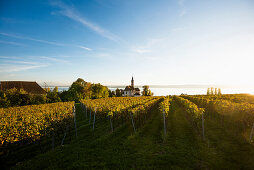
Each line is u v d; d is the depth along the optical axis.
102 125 12.11
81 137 8.90
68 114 11.62
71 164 5.21
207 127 10.27
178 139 7.82
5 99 21.38
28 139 7.11
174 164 5.10
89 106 17.12
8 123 7.68
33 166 5.25
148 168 4.83
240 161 5.16
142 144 7.14
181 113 17.48
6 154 6.36
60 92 38.41
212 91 56.31
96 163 5.24
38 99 26.52
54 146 7.65
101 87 50.66
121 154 5.95
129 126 11.39
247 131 8.62
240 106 10.50
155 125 11.43
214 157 5.55
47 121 8.55
